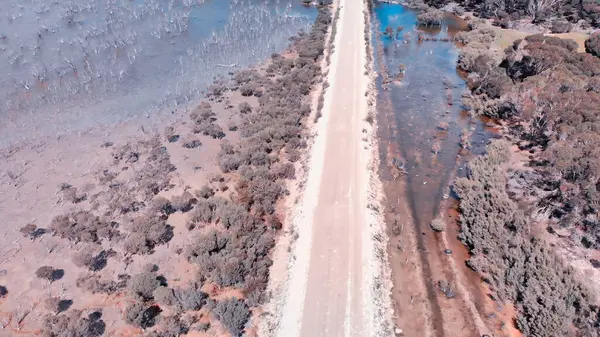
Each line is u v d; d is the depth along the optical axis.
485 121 51.31
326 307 29.08
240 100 54.53
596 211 34.72
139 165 42.06
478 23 77.44
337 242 34.16
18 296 29.17
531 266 30.47
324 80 59.28
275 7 87.69
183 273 31.16
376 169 43.12
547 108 46.31
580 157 37.69
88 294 29.41
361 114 51.41
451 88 58.44
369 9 87.81
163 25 75.25
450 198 39.47
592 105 44.47
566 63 57.00
